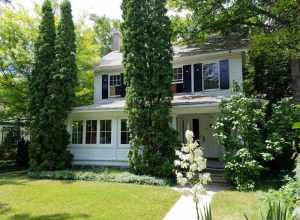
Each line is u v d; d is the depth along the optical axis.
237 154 8.72
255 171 8.45
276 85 15.74
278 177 10.07
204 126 14.49
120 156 12.90
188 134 3.42
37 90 13.22
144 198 7.41
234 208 6.30
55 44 13.50
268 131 9.24
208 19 14.90
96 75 16.69
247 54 13.75
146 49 11.09
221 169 11.33
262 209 3.24
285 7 12.52
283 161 10.54
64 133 13.03
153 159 10.24
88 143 13.70
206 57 13.45
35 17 15.40
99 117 13.51
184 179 3.39
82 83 16.91
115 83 16.09
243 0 13.62
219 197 7.41
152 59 10.98
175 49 15.57
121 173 10.79
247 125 8.95
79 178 10.66
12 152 16.77
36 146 12.63
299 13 12.44
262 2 14.10
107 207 6.56
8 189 8.77
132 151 10.84
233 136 9.28
